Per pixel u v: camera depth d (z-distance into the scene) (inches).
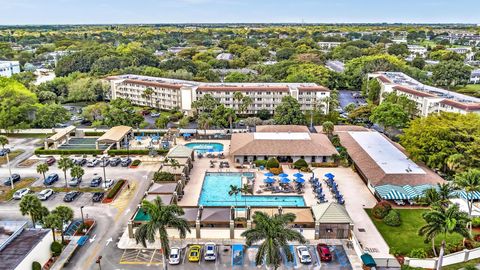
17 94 5723.4
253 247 2576.3
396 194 3137.3
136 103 7042.3
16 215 2999.5
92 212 3065.9
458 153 3545.8
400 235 2723.9
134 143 4891.7
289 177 3791.8
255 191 3464.6
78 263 2401.6
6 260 2137.1
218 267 2367.1
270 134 4512.8
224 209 2849.4
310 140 4256.9
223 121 5285.4
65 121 5895.7
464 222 2188.7
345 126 5039.4
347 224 2662.4
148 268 2353.6
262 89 6127.0
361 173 3782.0
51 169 4013.3
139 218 2731.3
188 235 2721.5
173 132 5211.6
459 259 2400.3
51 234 2458.2
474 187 2593.5
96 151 4463.6
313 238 2687.0
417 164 3715.6
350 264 2399.1
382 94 6505.9
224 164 4077.3
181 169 3718.0
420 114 5654.5
